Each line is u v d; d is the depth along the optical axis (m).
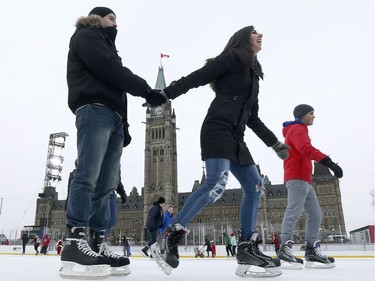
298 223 102.50
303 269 5.54
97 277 3.10
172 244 3.70
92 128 3.33
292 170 5.97
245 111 4.19
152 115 130.75
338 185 112.19
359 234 46.91
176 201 124.12
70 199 3.28
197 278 3.52
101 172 3.82
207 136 3.91
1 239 51.94
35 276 3.51
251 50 4.36
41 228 50.44
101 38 3.55
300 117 6.13
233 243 28.66
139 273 4.38
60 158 72.62
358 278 3.43
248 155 4.05
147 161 124.56
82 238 3.22
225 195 129.00
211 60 4.18
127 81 3.38
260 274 3.73
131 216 130.50
